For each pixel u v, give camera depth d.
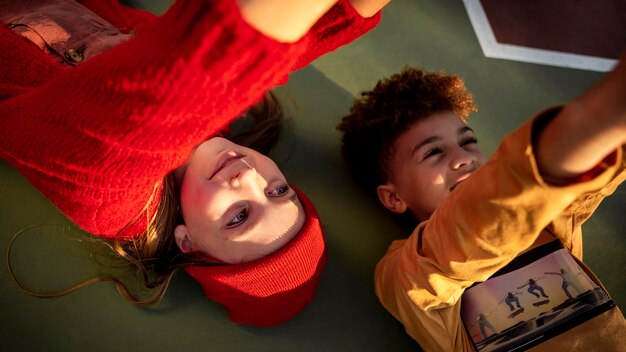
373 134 1.32
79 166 0.80
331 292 1.28
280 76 0.58
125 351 1.12
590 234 1.43
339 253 1.33
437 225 0.87
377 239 1.37
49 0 1.12
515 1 1.79
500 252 0.74
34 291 1.11
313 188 1.39
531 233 0.67
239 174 1.02
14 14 1.07
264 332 1.21
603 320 1.07
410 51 1.62
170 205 1.11
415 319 1.12
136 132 0.68
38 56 1.02
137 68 0.62
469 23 1.71
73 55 1.08
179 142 0.67
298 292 1.09
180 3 0.58
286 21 0.51
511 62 1.69
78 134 0.76
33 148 0.85
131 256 1.13
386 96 1.31
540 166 0.58
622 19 1.84
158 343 1.14
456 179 1.21
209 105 0.61
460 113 1.35
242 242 1.01
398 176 1.30
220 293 1.10
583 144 0.51
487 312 1.08
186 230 1.10
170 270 1.15
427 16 1.69
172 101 0.61
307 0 0.50
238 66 0.55
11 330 1.07
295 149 1.42
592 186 0.55
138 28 1.19
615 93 0.46
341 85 1.53
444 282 0.95
